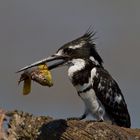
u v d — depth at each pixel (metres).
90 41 12.30
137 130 9.48
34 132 9.80
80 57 12.01
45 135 9.77
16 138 9.77
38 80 10.41
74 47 12.04
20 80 10.44
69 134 9.52
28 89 10.46
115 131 9.27
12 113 10.05
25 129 9.86
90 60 12.05
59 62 11.95
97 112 11.91
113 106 12.04
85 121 9.91
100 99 11.85
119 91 12.27
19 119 9.98
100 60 12.40
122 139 9.06
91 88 11.82
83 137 9.36
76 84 11.98
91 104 11.88
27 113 10.21
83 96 11.98
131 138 9.06
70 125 9.76
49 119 10.19
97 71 11.91
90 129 9.46
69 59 11.98
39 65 11.53
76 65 11.98
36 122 10.02
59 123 9.88
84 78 11.88
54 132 9.68
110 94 11.93
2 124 9.22
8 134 9.73
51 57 11.88
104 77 11.95
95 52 12.27
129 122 12.59
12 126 9.85
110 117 12.16
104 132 9.29
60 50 12.05
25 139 9.87
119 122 12.30
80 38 12.31
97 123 9.66
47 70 10.66
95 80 11.80
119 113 12.18
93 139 9.24
